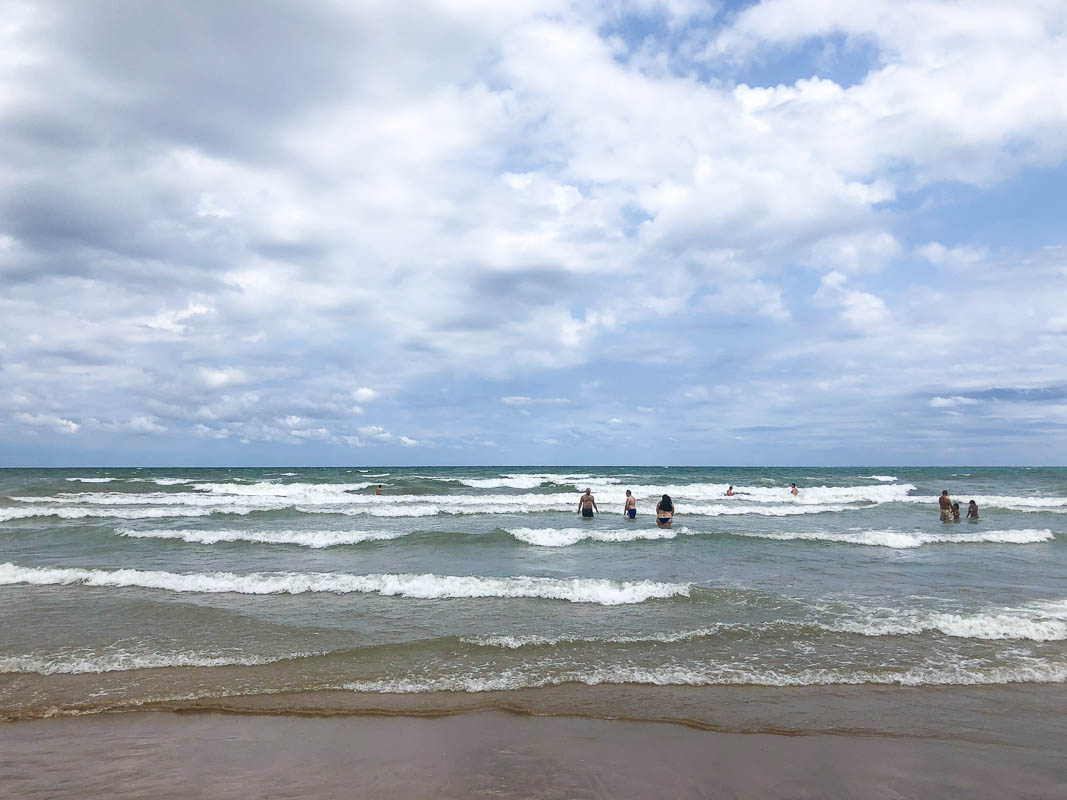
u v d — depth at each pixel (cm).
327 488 3600
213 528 1958
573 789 457
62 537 1727
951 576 1243
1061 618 916
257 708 616
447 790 456
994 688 663
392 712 605
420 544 1625
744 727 570
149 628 870
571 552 1520
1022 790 457
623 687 665
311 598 1047
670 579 1209
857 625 878
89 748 530
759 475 6138
